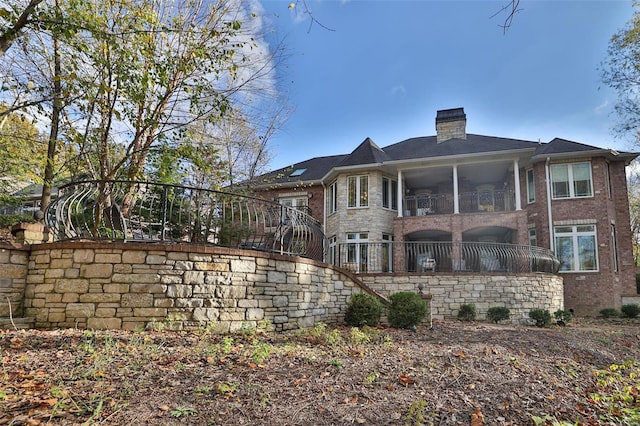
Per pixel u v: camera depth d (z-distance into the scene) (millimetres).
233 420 3107
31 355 4418
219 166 11031
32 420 2832
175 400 3369
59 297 6082
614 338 8812
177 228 7844
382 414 3428
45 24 6996
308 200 20000
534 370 5266
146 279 6148
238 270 6820
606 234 15188
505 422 3535
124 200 8547
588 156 15711
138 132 8953
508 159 15844
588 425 3725
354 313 8516
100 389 3498
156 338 5469
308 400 3600
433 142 19797
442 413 3568
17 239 6902
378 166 17344
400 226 16812
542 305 12594
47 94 8492
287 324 7488
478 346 6395
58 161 10695
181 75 9141
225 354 4902
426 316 8820
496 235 18219
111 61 7949
